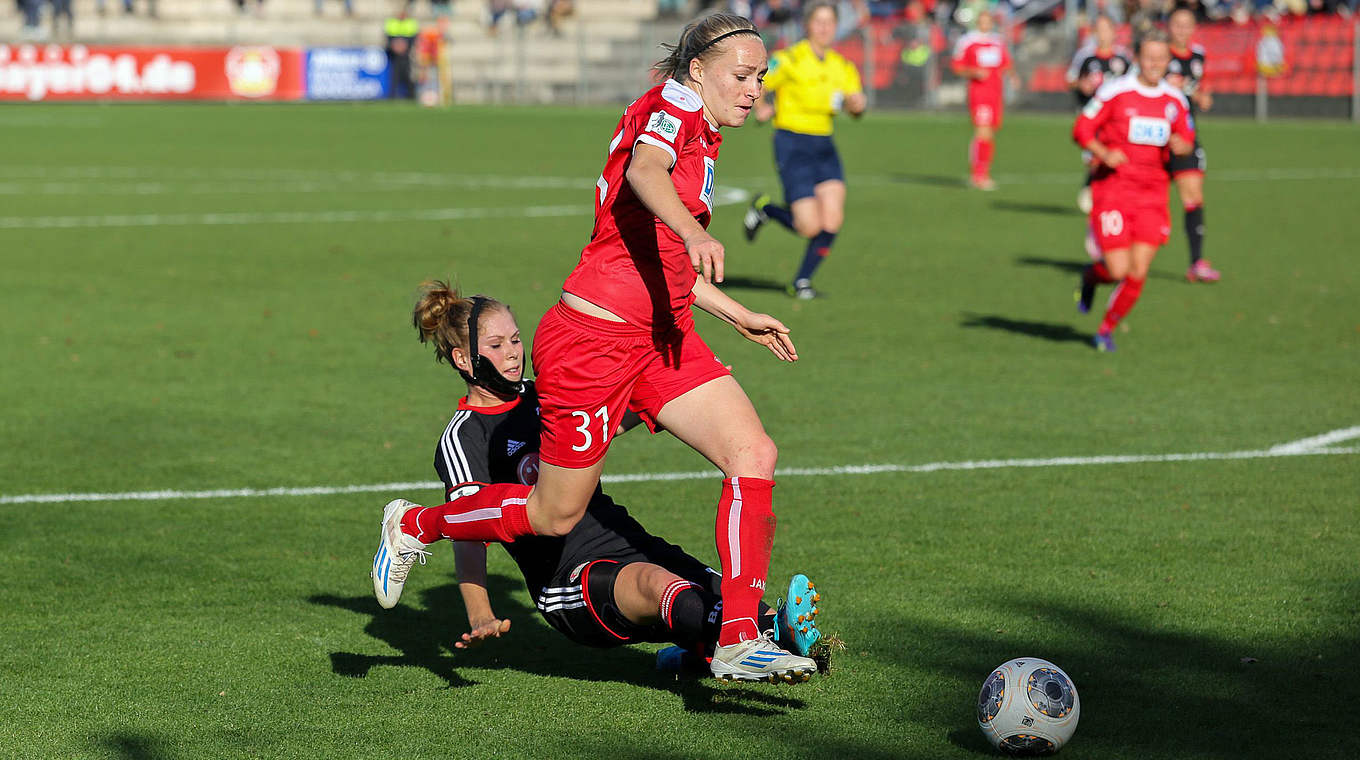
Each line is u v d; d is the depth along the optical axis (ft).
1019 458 88.69
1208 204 230.27
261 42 574.15
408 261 171.12
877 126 413.18
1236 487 81.97
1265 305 143.54
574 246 184.14
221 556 70.85
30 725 50.88
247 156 311.27
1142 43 116.67
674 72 48.78
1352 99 414.00
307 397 105.19
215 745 49.14
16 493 81.71
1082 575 66.85
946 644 58.18
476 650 58.54
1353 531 73.51
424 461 88.69
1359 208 223.10
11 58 488.44
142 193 243.60
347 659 57.47
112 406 102.27
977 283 158.51
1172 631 59.47
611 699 53.21
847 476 84.84
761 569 47.88
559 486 49.06
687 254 48.57
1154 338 127.65
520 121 427.74
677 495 81.61
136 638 59.72
